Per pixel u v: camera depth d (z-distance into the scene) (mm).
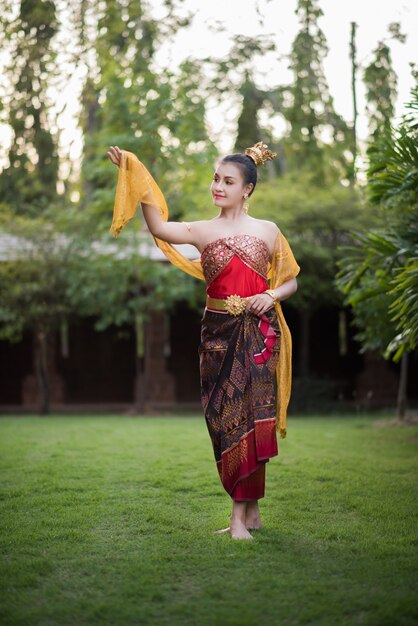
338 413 12320
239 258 3586
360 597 2738
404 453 6336
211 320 3633
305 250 11438
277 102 17312
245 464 3518
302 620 2545
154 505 4242
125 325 14109
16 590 2865
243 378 3559
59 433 8109
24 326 12531
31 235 11938
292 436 7723
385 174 5746
